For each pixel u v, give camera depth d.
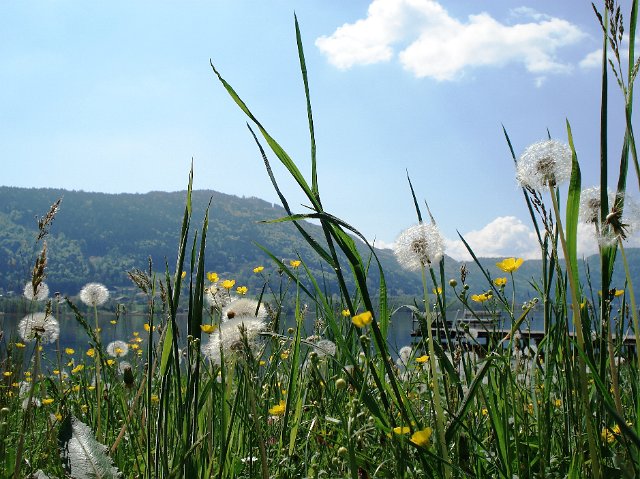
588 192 0.63
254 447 0.88
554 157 0.61
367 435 0.77
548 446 0.74
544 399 0.74
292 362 0.82
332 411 0.86
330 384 0.93
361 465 0.70
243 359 0.71
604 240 0.58
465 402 0.63
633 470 0.52
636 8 0.58
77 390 1.35
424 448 0.61
